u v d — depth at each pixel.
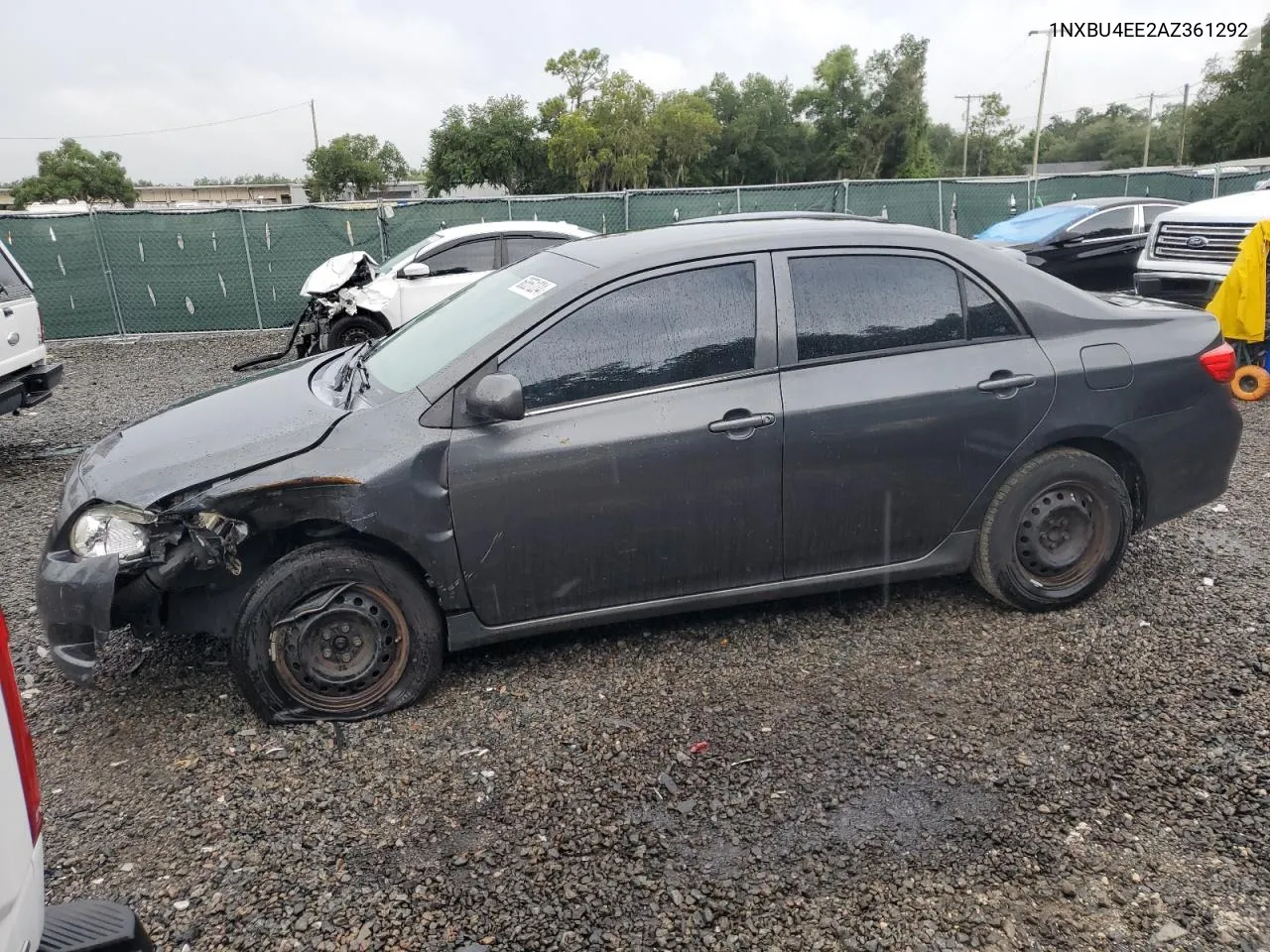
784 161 74.44
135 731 3.47
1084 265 13.37
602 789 3.04
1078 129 98.12
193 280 15.64
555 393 3.48
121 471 3.35
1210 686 3.52
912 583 4.48
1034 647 3.86
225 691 3.72
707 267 3.65
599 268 3.63
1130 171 18.28
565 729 3.39
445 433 3.38
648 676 3.73
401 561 3.47
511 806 2.97
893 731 3.31
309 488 3.25
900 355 3.76
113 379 11.75
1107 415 3.92
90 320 15.38
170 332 15.73
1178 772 3.03
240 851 2.79
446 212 16.08
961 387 3.75
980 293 3.87
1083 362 3.89
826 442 3.64
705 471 3.55
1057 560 4.06
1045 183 17.84
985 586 4.08
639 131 61.81
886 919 2.47
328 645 3.42
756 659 3.84
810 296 3.71
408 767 3.19
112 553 3.19
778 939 2.41
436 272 11.07
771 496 3.65
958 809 2.89
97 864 2.75
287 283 15.98
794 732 3.32
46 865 2.74
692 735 3.33
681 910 2.52
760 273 3.68
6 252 7.60
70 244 15.03
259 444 3.35
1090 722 3.32
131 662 3.97
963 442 3.79
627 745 3.28
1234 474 6.15
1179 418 4.04
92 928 1.66
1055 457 3.93
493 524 3.43
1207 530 5.11
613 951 2.38
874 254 3.80
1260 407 8.00
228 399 3.99
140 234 15.30
